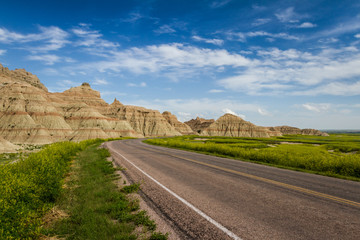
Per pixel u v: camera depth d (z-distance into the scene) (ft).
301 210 17.89
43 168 22.66
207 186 25.73
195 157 57.72
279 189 24.54
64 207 19.47
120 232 14.46
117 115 515.50
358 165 35.86
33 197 17.75
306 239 13.01
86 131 342.64
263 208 18.31
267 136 507.71
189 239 13.30
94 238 13.70
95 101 536.83
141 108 573.74
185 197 21.36
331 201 20.35
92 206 19.13
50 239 14.23
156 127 520.83
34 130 298.97
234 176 31.83
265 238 13.12
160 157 56.95
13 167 22.68
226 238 13.19
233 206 18.80
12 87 360.48
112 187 25.62
